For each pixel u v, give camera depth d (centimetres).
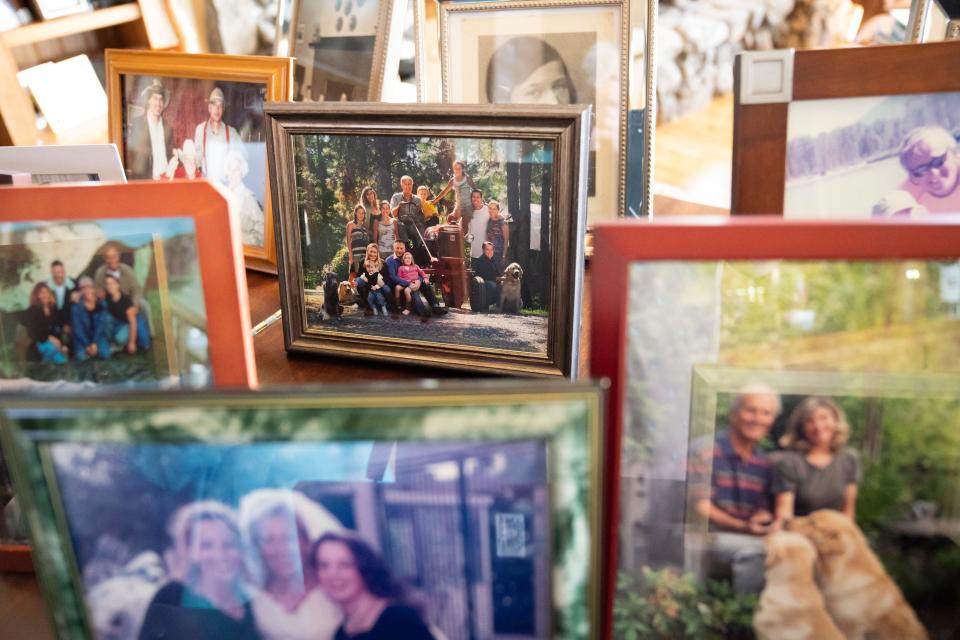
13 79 127
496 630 48
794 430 51
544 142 74
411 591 48
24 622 60
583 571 45
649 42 97
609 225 48
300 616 49
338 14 117
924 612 52
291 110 81
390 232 83
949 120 68
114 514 48
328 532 47
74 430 45
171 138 107
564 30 100
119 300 62
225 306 62
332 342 88
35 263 61
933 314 48
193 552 49
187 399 44
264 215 106
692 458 52
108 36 152
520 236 78
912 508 51
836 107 69
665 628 54
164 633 50
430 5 106
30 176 81
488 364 83
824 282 49
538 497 45
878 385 49
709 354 50
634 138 101
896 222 47
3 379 64
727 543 52
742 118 70
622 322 49
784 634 53
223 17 153
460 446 44
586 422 42
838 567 52
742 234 48
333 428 44
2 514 65
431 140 78
